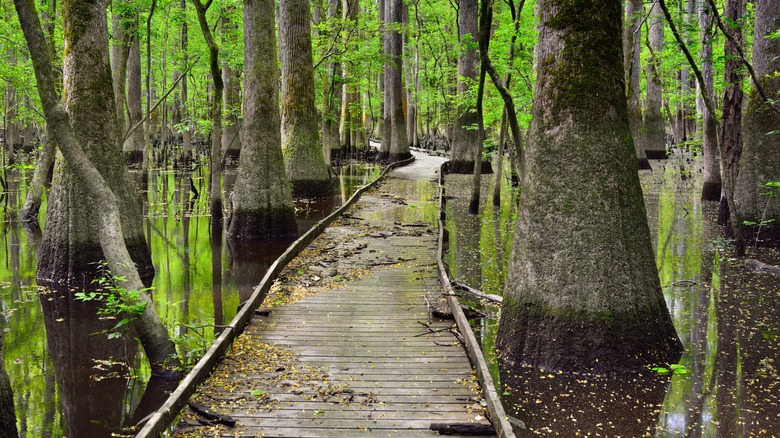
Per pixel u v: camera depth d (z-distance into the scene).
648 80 35.28
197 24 21.73
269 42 14.95
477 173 16.83
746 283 10.18
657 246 13.08
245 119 15.07
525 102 16.08
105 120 11.02
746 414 5.77
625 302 6.73
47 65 6.65
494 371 6.77
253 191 14.87
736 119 14.14
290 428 5.16
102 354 7.85
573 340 6.70
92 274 10.88
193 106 30.84
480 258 12.21
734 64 13.59
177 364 7.11
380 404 5.62
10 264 12.48
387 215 17.06
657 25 30.86
